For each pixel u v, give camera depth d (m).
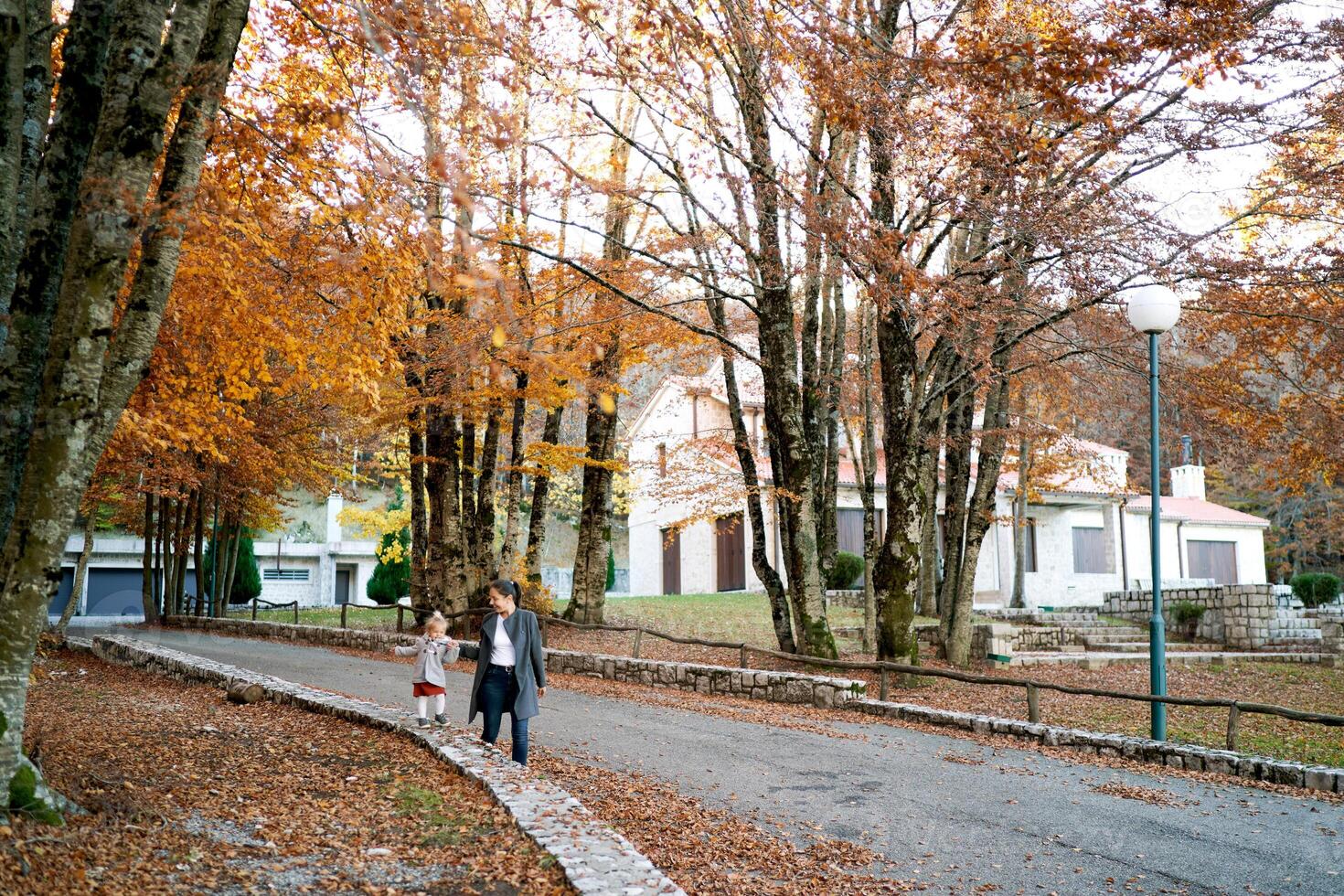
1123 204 12.18
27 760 5.38
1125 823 7.26
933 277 12.21
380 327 9.42
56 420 5.29
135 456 19.98
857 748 10.08
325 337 10.11
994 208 12.15
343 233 9.35
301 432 26.14
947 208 12.65
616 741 10.16
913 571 15.23
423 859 5.47
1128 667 18.41
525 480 50.88
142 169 5.45
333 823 6.18
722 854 6.34
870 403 19.89
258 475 26.33
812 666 15.32
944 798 7.96
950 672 12.15
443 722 9.91
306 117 7.37
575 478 46.81
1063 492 30.98
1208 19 7.99
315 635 22.30
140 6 5.45
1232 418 15.65
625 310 16.81
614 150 17.59
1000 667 17.89
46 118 6.53
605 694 14.25
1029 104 10.44
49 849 4.88
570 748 9.73
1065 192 12.27
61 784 6.09
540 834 5.70
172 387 11.92
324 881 5.03
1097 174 12.52
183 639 23.20
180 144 6.01
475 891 4.96
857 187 15.97
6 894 4.21
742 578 30.55
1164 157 11.88
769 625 21.94
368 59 8.50
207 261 9.43
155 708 11.16
